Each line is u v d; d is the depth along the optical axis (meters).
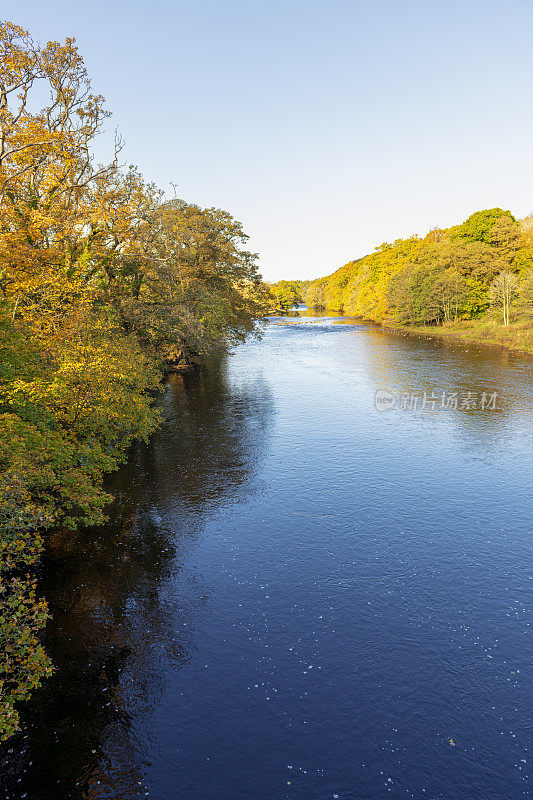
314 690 9.34
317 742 8.28
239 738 8.38
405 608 11.66
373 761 7.93
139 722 8.73
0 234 14.60
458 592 12.22
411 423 26.45
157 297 36.06
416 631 10.89
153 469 20.75
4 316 14.64
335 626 11.11
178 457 22.16
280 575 13.09
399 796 7.38
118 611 11.71
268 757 8.04
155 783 7.65
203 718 8.79
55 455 13.36
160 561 13.83
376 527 15.48
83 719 8.81
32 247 16.48
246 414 29.53
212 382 40.62
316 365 47.88
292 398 33.47
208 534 15.30
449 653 10.20
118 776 7.76
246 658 10.20
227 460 21.67
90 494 13.58
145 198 28.27
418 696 9.15
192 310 40.16
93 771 7.85
